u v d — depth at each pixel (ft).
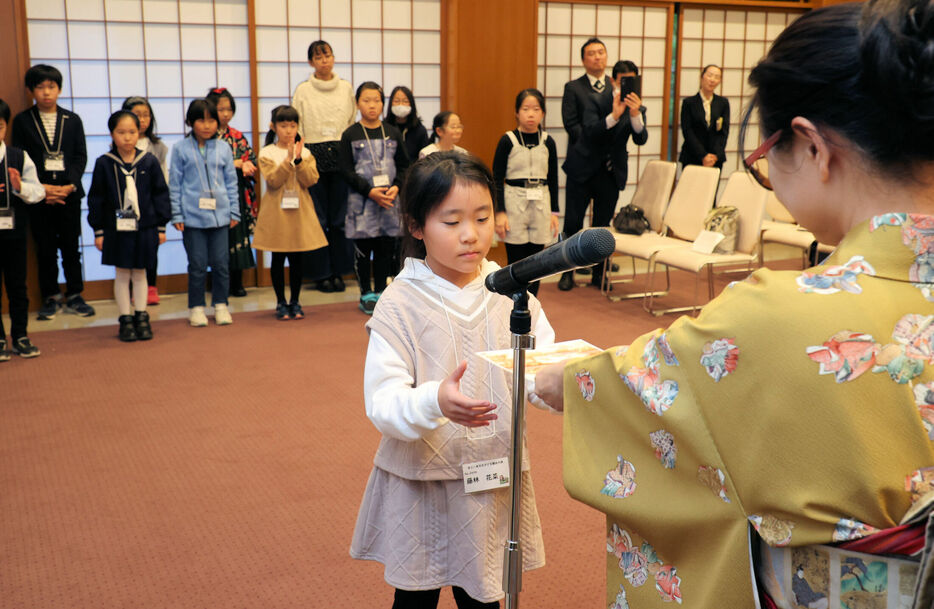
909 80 2.40
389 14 20.63
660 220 18.75
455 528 5.17
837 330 2.52
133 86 18.92
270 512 9.24
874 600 2.53
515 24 21.27
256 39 19.65
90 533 8.77
